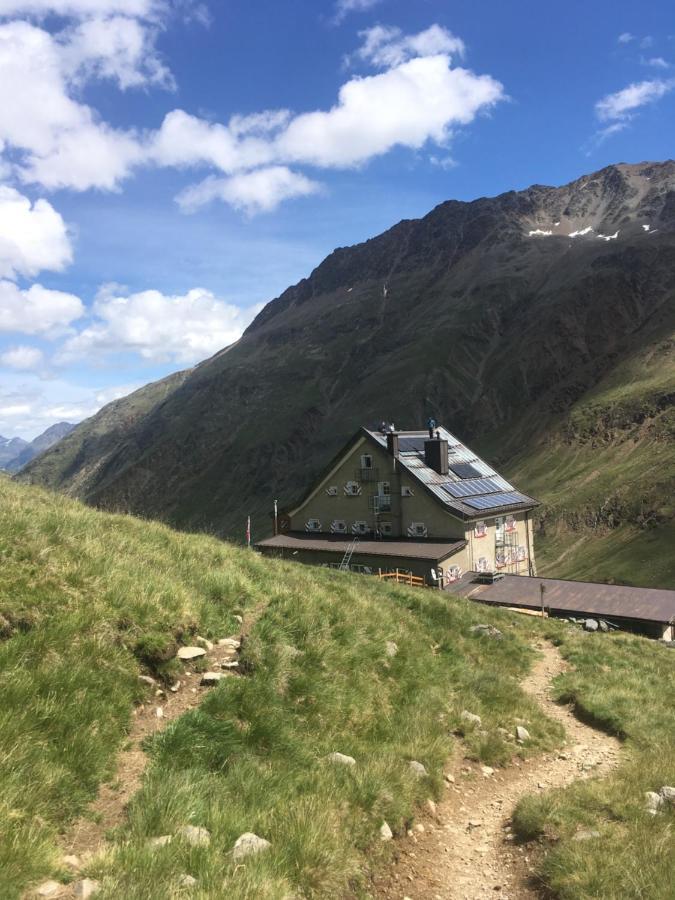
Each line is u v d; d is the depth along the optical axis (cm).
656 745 1112
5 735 586
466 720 1114
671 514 13700
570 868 655
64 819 559
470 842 767
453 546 4378
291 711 880
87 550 980
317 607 1222
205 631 975
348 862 615
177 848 541
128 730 712
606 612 3169
